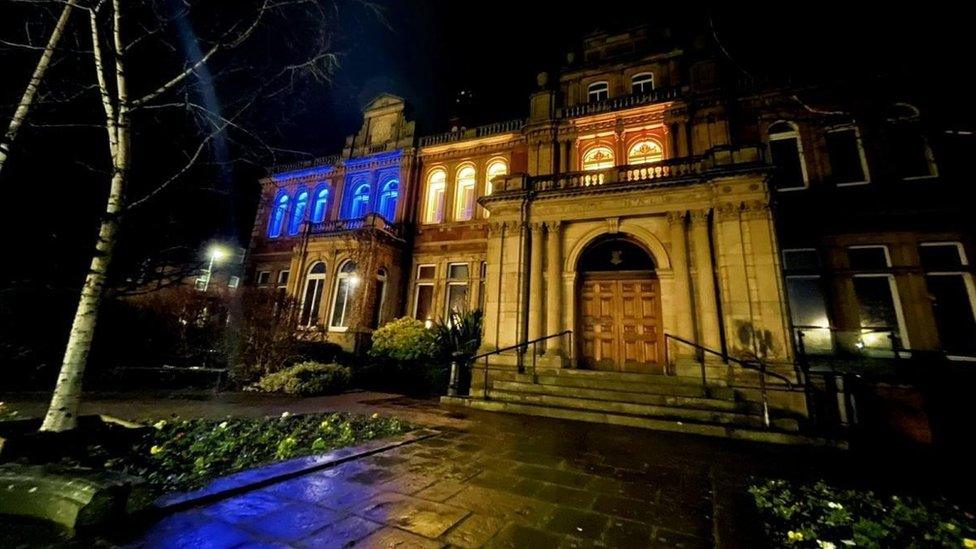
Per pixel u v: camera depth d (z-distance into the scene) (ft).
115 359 37.24
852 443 22.99
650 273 38.70
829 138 41.14
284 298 44.91
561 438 22.30
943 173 35.99
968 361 32.40
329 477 14.39
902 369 32.01
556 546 10.11
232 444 16.69
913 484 16.22
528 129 52.19
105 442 14.90
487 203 43.37
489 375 36.96
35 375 31.48
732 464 18.44
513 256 41.01
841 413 28.86
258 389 36.11
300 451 16.92
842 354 35.35
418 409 29.68
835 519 11.95
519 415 29.04
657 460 18.67
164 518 10.53
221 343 41.42
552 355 36.37
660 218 37.73
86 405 24.70
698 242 35.22
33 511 9.87
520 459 17.90
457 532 10.66
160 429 17.79
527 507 12.61
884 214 37.24
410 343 44.83
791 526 11.68
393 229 58.39
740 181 34.01
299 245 60.03
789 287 39.14
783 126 43.24
